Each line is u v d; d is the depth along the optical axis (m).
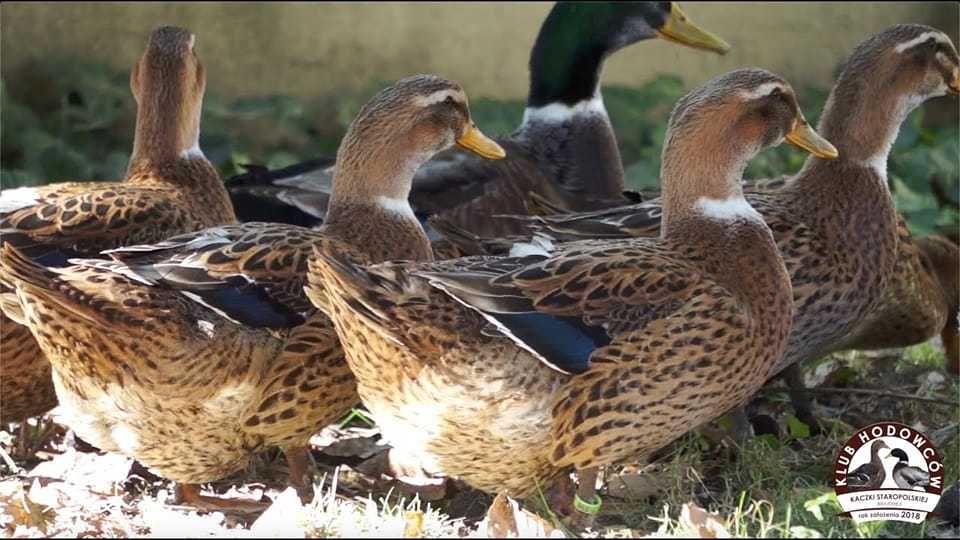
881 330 12.77
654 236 11.20
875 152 11.54
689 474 10.74
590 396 9.42
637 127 18.23
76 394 9.91
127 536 9.54
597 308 9.41
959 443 10.96
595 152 14.77
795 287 11.13
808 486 10.49
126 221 11.00
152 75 11.90
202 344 9.66
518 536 8.91
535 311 9.27
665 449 11.42
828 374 12.95
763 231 10.16
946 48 11.61
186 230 11.34
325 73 18.62
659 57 19.12
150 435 9.99
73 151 17.00
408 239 10.92
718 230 10.08
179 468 10.24
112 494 10.57
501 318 9.16
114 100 17.92
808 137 10.50
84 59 18.14
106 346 9.55
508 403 9.34
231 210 12.18
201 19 18.30
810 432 11.98
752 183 12.32
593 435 9.49
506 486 9.97
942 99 18.75
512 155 14.23
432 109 10.92
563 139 14.75
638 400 9.49
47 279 9.41
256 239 9.99
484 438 9.50
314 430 10.38
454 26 18.77
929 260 13.12
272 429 10.18
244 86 18.45
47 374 11.00
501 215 12.88
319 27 18.52
